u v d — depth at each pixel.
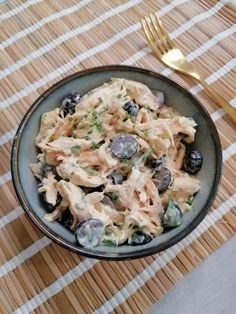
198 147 0.24
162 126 0.24
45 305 0.22
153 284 0.23
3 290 0.23
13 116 0.28
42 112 0.24
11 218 0.25
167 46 0.30
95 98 0.24
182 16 0.32
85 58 0.30
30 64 0.30
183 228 0.21
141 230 0.21
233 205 0.25
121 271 0.23
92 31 0.32
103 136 0.24
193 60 0.30
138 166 0.23
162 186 0.22
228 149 0.26
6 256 0.24
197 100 0.24
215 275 0.24
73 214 0.22
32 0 0.33
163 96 0.25
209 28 0.31
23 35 0.32
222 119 0.27
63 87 0.25
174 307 0.23
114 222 0.22
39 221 0.21
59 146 0.23
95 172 0.23
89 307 0.22
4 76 0.30
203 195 0.22
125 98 0.24
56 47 0.31
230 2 0.32
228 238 0.24
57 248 0.24
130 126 0.24
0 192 0.25
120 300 0.22
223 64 0.30
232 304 0.24
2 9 0.33
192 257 0.23
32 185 0.23
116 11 0.33
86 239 0.21
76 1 0.33
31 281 0.23
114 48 0.31
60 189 0.22
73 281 0.23
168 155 0.24
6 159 0.26
